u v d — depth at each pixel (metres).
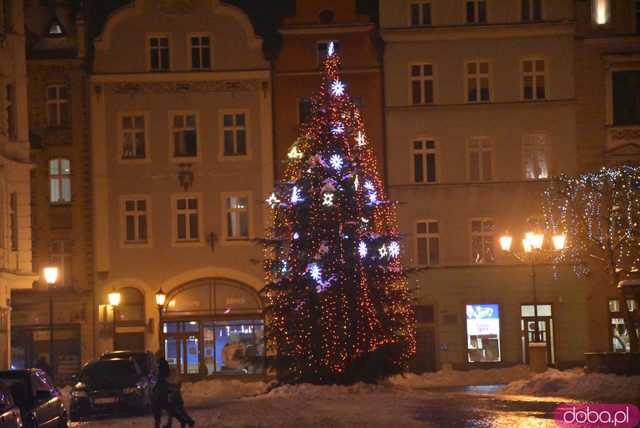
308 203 47.94
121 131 65.06
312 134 48.59
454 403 37.03
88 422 37.19
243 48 65.25
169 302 64.75
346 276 47.62
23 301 64.19
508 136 65.06
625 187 60.66
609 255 58.09
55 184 64.88
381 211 49.00
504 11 65.19
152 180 64.94
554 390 40.25
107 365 40.34
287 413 34.34
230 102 65.12
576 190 61.66
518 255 64.44
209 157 65.06
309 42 65.12
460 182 64.81
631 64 65.06
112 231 64.81
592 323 64.50
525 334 64.56
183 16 65.25
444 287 64.69
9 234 52.16
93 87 64.81
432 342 64.50
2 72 51.84
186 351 64.62
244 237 65.00
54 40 65.25
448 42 65.19
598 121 65.06
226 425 31.17
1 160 50.97
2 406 23.34
